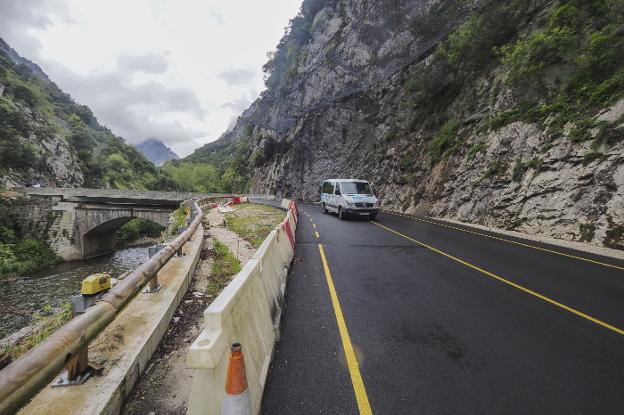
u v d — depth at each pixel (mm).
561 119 15383
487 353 4156
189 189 137375
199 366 2027
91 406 2541
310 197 51500
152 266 4109
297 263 8812
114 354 3301
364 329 4793
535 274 7926
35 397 2619
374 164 37844
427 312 5477
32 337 4520
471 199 19344
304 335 4574
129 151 140750
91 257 46344
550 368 3834
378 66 46375
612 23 15516
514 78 19688
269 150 73500
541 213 14484
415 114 32250
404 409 3082
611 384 3537
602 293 6547
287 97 74938
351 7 56781
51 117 123188
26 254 38438
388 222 18891
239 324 2926
